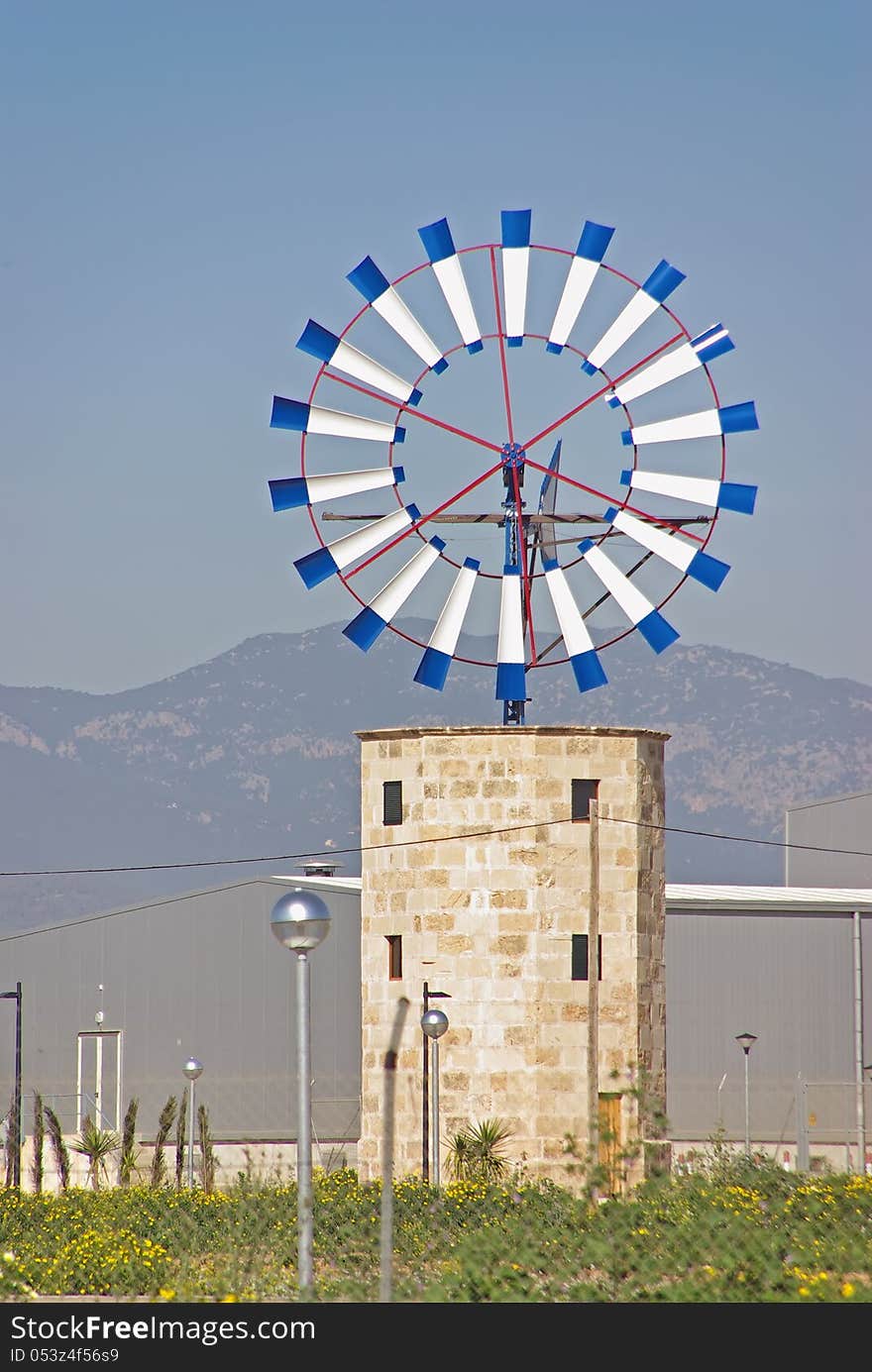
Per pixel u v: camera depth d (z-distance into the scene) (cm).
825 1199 9544
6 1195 12275
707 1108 19175
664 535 13688
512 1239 8850
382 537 13688
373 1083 13875
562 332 13725
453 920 13688
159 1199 12162
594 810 13488
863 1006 19788
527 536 14038
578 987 13612
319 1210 10919
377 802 14112
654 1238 8406
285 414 13750
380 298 13788
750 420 13688
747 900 19588
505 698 13638
